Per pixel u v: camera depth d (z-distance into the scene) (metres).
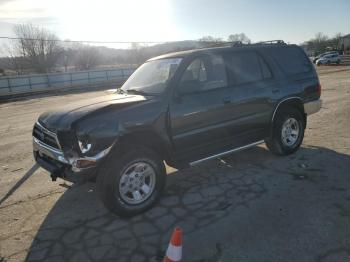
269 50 5.66
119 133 3.79
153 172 4.12
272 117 5.46
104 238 3.59
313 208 3.95
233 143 5.04
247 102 5.04
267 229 3.57
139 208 4.02
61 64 62.81
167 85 4.31
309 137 6.98
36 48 57.91
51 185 5.18
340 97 12.54
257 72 5.35
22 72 58.31
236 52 5.16
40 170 5.95
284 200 4.20
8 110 17.62
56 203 4.52
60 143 3.82
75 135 3.67
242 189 4.59
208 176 5.13
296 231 3.50
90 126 3.69
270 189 4.54
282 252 3.18
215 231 3.60
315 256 3.09
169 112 4.21
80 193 4.80
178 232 2.55
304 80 5.92
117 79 36.31
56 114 4.14
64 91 30.45
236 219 3.82
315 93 6.12
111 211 3.89
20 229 3.88
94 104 4.13
